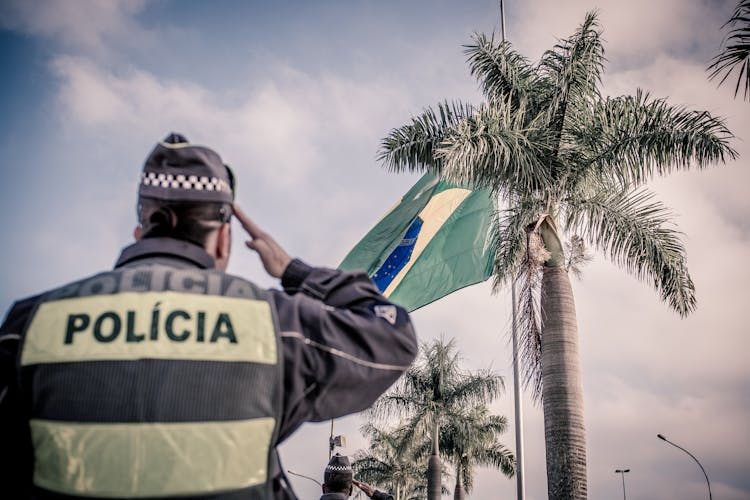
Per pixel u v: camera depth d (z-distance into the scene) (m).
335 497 4.37
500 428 34.34
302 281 1.76
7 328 1.50
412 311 15.70
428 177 16.95
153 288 1.54
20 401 1.43
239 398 1.47
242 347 1.51
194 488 1.38
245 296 1.59
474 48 14.79
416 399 30.92
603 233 13.70
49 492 1.37
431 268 15.88
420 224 16.48
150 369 1.44
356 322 1.67
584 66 13.66
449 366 31.19
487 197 15.80
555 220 13.50
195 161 1.73
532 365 12.97
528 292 12.80
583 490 12.64
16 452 1.43
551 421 12.88
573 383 12.92
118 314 1.49
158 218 1.70
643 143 13.05
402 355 1.70
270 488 1.49
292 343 1.58
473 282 15.20
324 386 1.60
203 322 1.51
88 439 1.39
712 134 12.76
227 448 1.43
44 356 1.44
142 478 1.37
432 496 32.69
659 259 13.52
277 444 1.58
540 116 13.75
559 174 13.64
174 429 1.40
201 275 1.60
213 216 1.73
